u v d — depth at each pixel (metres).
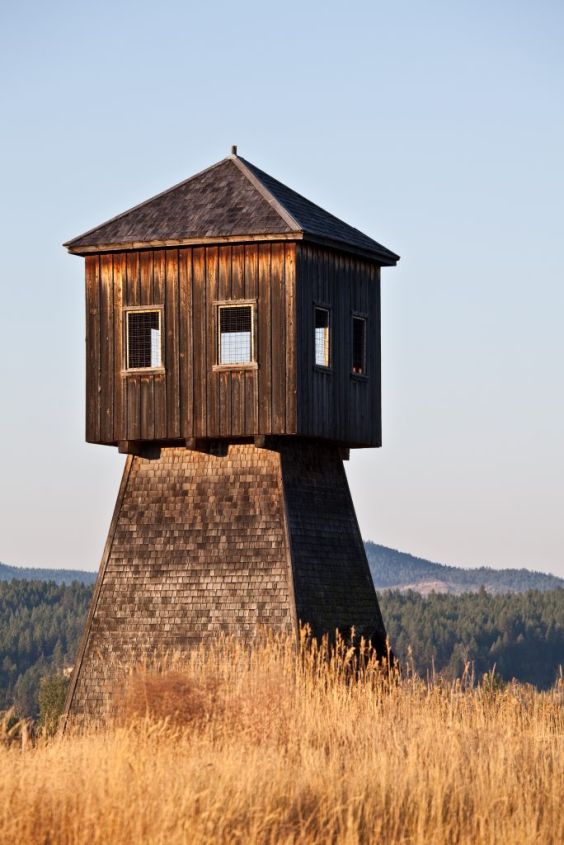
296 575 50.06
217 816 29.00
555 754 37.38
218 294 50.91
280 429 49.88
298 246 50.44
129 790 30.22
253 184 53.09
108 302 52.38
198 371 51.00
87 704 50.75
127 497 52.53
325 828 29.36
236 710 40.50
